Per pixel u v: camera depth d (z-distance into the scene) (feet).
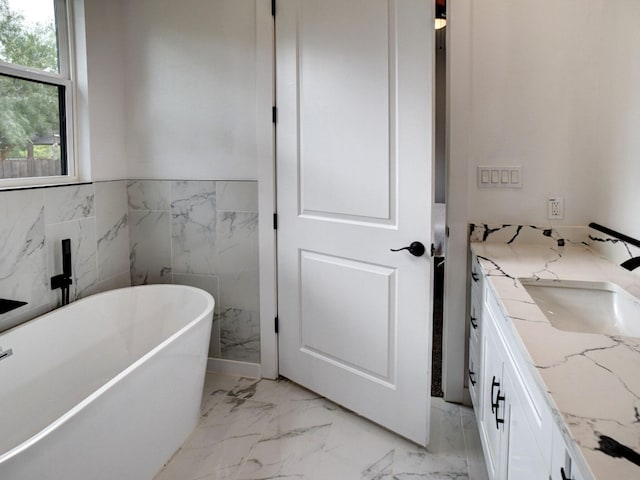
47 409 6.57
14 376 6.09
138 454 5.56
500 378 4.62
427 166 6.03
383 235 6.57
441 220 14.11
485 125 7.10
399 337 6.57
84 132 8.05
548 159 6.95
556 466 2.66
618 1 5.98
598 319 4.87
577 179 6.89
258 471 6.10
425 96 5.96
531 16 6.76
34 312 6.99
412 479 5.92
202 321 6.86
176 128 8.61
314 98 7.21
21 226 6.74
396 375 6.67
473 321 7.03
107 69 8.43
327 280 7.45
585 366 2.92
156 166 8.82
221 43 8.18
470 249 7.34
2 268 6.47
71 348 7.06
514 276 5.24
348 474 6.03
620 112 5.85
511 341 4.08
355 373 7.21
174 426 6.40
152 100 8.70
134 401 5.37
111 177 8.63
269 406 7.70
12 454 3.72
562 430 2.29
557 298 5.10
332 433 6.94
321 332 7.66
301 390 8.24
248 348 8.73
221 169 8.43
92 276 8.18
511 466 4.06
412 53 6.01
